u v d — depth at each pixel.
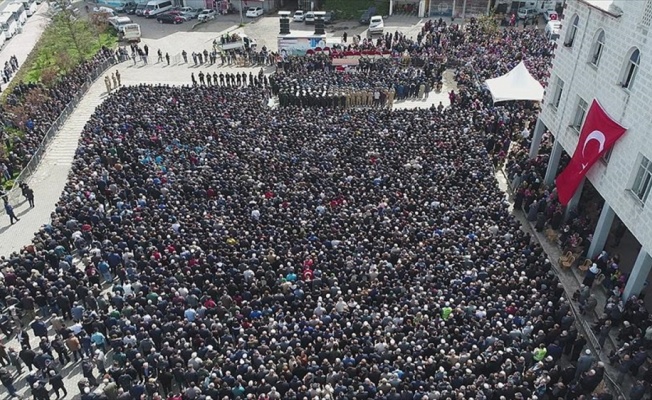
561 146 31.84
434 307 21.28
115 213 28.08
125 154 33.59
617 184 24.69
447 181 30.36
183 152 34.00
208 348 19.69
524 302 21.91
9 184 34.00
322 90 44.66
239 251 24.97
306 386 18.44
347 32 63.91
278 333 20.38
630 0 24.05
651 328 20.98
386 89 45.34
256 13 69.62
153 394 18.72
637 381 19.94
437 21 63.81
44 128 38.72
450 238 25.44
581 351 21.89
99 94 47.56
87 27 58.38
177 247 25.06
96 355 20.75
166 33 64.69
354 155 33.69
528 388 19.03
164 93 42.81
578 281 26.44
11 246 29.06
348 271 23.61
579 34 28.97
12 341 23.14
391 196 29.09
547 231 29.20
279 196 29.30
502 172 36.22
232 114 39.22
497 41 53.69
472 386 17.95
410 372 18.61
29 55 57.34
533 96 39.31
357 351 19.62
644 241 22.42
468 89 44.56
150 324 21.00
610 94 25.55
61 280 23.27
